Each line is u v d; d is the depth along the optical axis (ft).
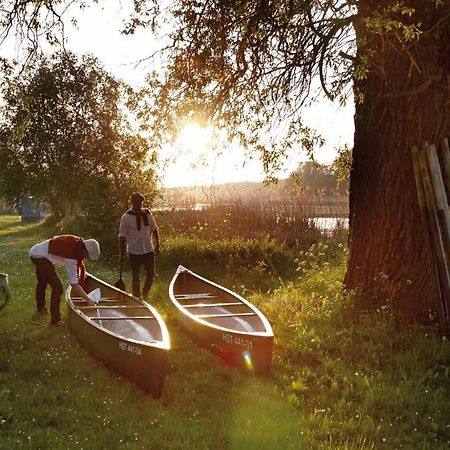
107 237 56.90
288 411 16.79
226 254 46.19
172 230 59.21
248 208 57.26
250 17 22.98
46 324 26.84
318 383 19.01
